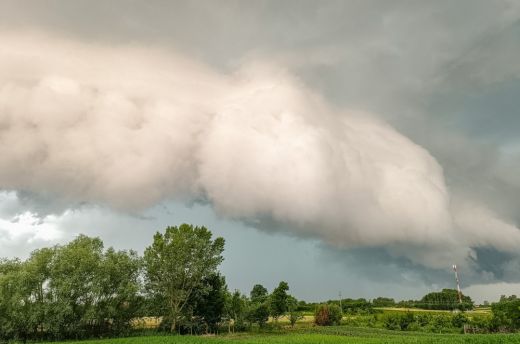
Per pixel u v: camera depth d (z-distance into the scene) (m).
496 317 98.25
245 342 61.09
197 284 95.31
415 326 106.25
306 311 177.00
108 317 84.19
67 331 79.00
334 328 106.75
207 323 103.25
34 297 79.19
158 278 92.88
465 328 97.12
